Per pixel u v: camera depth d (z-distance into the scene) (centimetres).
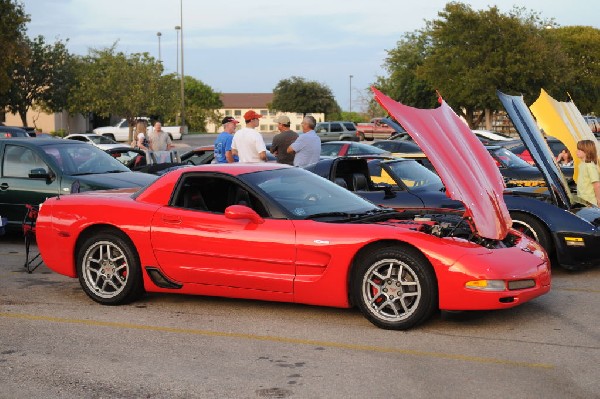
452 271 635
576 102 5175
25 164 1169
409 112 712
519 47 4269
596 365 564
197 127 8725
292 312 731
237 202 734
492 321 694
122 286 760
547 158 923
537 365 565
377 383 527
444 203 995
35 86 5234
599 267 973
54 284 869
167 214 739
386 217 730
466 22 4388
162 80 5231
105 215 762
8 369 565
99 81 5144
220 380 537
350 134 5009
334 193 768
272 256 693
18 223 1161
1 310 748
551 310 738
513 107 912
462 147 736
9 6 4128
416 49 5303
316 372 553
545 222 898
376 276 668
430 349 608
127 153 1792
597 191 1001
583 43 5256
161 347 620
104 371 559
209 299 790
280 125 1313
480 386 519
